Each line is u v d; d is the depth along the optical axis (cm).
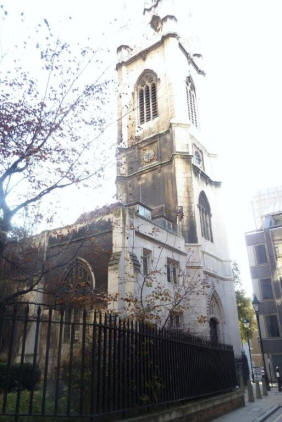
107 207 1828
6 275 1536
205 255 3066
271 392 2522
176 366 1124
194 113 3997
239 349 3098
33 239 2006
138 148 3559
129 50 4181
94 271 2047
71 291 1579
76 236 2114
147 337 978
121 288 1905
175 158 3195
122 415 812
